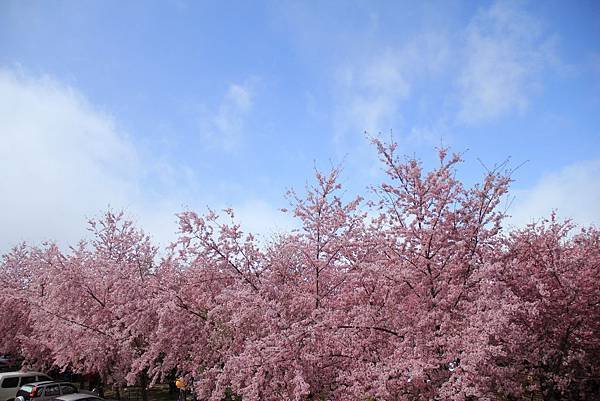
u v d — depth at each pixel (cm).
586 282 1042
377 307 1018
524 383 1033
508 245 1090
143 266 1720
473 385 786
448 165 1057
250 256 1252
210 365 1240
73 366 1661
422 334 901
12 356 2536
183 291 1309
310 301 1080
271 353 923
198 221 1222
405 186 1060
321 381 969
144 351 1477
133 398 1952
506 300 843
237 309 1078
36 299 1931
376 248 1055
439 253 1020
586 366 1035
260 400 955
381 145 1074
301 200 1174
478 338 784
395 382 852
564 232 1218
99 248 1812
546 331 1003
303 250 1139
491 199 1041
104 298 1595
